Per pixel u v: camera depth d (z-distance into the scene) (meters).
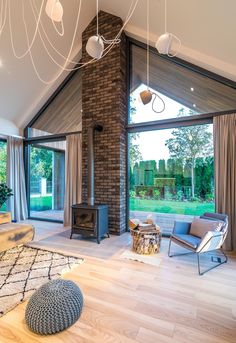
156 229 3.32
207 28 3.18
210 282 2.39
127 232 4.48
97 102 4.54
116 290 2.21
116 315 1.83
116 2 3.95
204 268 2.74
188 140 4.09
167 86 4.30
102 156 4.47
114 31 4.36
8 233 3.15
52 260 2.95
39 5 3.70
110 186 4.39
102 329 1.67
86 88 4.66
